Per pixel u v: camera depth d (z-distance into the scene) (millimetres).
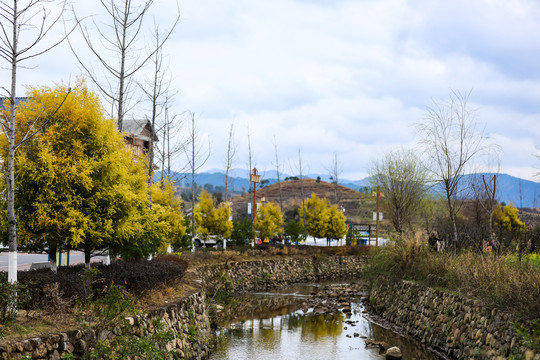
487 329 10930
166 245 20719
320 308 21000
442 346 13328
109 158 11086
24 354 6852
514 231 23641
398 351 13070
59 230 10344
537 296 9766
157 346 9750
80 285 9297
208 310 16719
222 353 13656
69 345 7730
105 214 11047
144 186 13453
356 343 15023
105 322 8109
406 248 18984
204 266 23094
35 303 8945
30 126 10055
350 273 36562
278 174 45188
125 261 13570
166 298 12672
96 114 11305
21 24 9164
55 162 10414
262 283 28688
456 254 17000
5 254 29672
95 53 14055
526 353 8758
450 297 13594
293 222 39406
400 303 17844
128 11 14422
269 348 14297
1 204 10211
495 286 11531
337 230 41094
